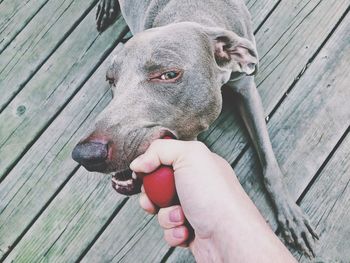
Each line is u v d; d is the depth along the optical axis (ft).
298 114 1.94
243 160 1.90
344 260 1.77
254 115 1.73
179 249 1.84
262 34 2.05
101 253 1.89
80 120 2.07
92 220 1.94
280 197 1.77
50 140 2.07
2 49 2.25
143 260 1.86
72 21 2.23
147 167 1.12
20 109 2.15
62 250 1.93
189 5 1.59
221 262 1.15
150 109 1.28
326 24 2.03
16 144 2.10
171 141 1.13
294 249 1.77
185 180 1.12
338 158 1.87
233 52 1.45
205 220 1.13
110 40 2.16
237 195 1.12
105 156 1.18
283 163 1.89
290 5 2.06
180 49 1.30
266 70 2.00
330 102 1.94
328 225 1.81
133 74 1.31
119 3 2.00
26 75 2.19
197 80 1.32
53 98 2.13
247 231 1.06
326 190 1.85
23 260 1.95
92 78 2.12
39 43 2.23
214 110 1.41
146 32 1.37
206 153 1.14
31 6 2.28
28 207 2.00
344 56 1.99
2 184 2.05
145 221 1.89
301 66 1.99
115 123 1.23
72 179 2.00
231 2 1.64
